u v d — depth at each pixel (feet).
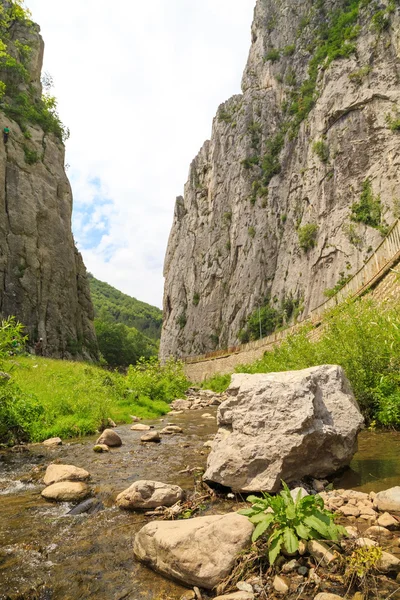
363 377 28.02
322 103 211.61
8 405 28.37
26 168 131.54
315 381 17.35
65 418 32.37
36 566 10.28
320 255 187.52
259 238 245.04
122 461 21.29
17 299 115.85
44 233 131.03
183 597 8.76
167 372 70.79
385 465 17.42
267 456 14.58
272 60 290.15
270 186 252.42
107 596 8.87
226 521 10.30
